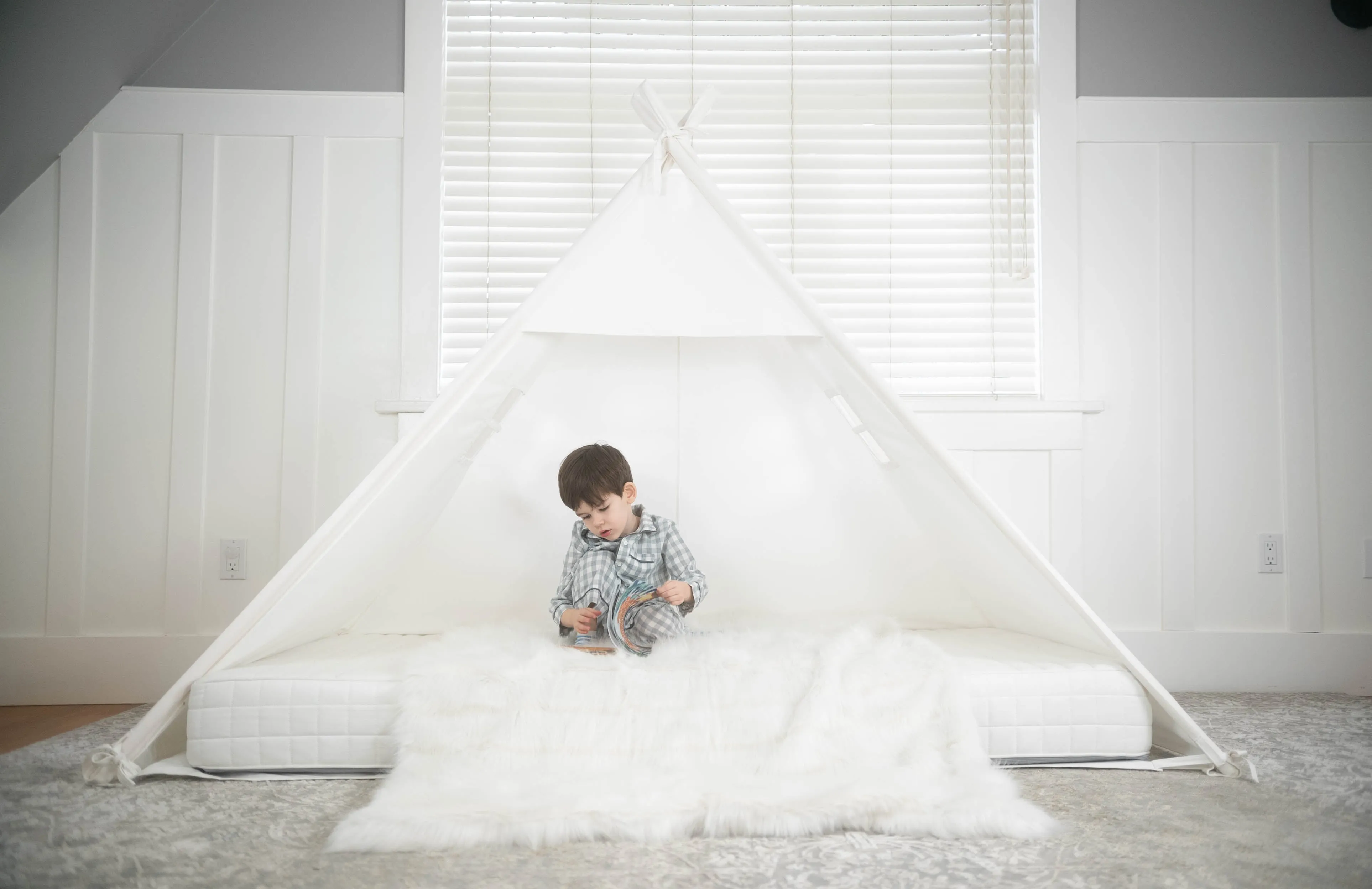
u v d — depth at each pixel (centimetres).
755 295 184
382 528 171
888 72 258
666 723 143
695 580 186
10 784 146
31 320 240
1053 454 244
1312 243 251
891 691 147
